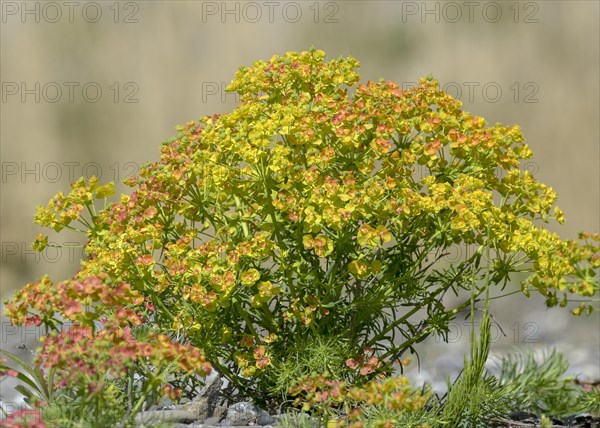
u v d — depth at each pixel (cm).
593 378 1168
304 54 957
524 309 1630
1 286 2070
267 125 876
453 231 879
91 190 943
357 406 862
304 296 924
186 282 886
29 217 2181
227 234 911
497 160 928
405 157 892
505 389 974
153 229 900
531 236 883
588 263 945
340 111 886
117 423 791
